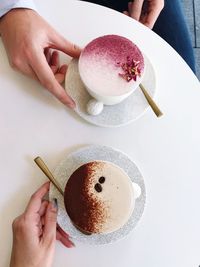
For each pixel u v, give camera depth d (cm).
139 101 44
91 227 37
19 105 44
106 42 41
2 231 41
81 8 48
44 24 45
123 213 37
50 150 43
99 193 38
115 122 43
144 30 48
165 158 43
